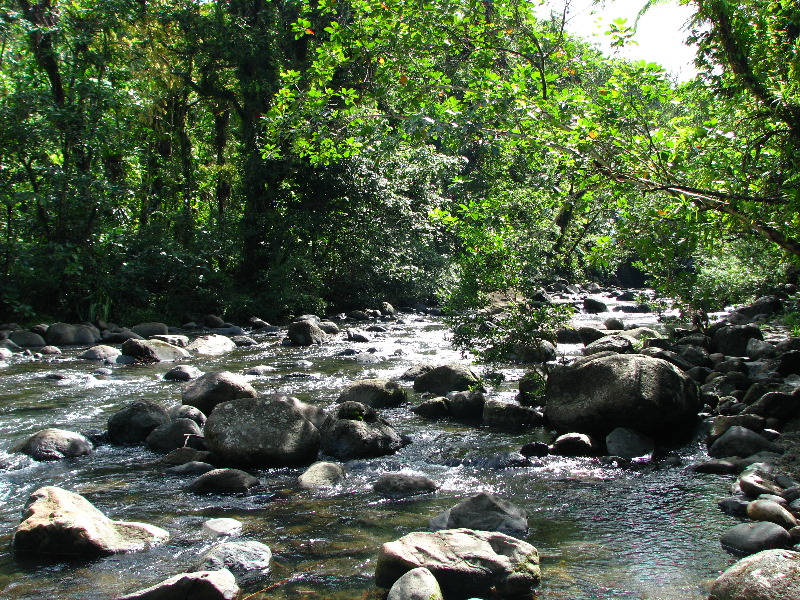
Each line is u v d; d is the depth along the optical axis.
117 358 13.84
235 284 23.44
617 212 7.62
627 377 7.50
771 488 5.49
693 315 13.87
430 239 27.11
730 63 6.62
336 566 4.49
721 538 4.84
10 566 4.56
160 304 21.00
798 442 6.82
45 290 18.73
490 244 9.48
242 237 23.25
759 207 6.31
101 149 19.47
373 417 7.91
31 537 4.80
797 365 9.49
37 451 7.20
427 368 11.59
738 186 6.18
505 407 8.60
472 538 4.39
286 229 23.27
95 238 19.58
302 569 4.45
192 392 8.92
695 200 6.31
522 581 4.08
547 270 17.03
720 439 7.01
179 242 23.44
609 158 6.66
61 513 4.96
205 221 27.34
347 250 25.08
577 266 29.05
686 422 7.75
